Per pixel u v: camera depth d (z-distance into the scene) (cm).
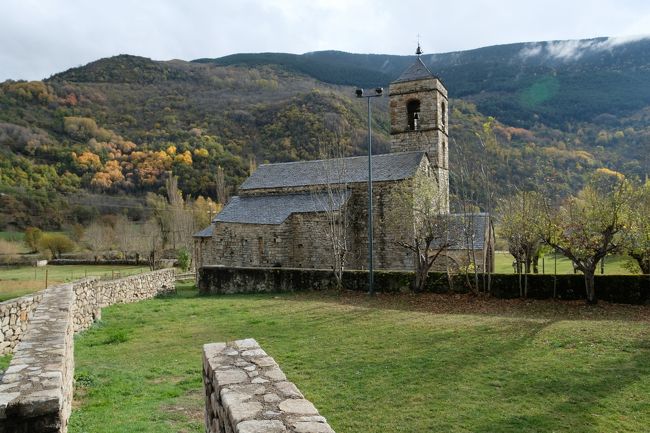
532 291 1806
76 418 758
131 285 2211
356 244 2919
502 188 2934
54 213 6681
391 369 1021
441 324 1414
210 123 9369
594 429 730
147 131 9319
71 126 8844
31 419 488
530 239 1898
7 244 5697
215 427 533
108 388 930
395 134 3328
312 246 2855
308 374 1012
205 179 7444
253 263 2922
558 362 1023
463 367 1016
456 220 2308
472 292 1911
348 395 888
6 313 1145
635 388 874
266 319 1600
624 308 1587
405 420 781
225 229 3041
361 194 2916
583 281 1727
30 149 7875
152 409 816
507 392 878
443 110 3394
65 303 1055
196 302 2086
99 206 6994
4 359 1079
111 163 7981
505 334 1263
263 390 478
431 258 2233
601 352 1080
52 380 550
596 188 1797
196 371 1055
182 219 5359
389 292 2072
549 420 764
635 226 1619
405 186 2397
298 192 3144
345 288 2180
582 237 1662
